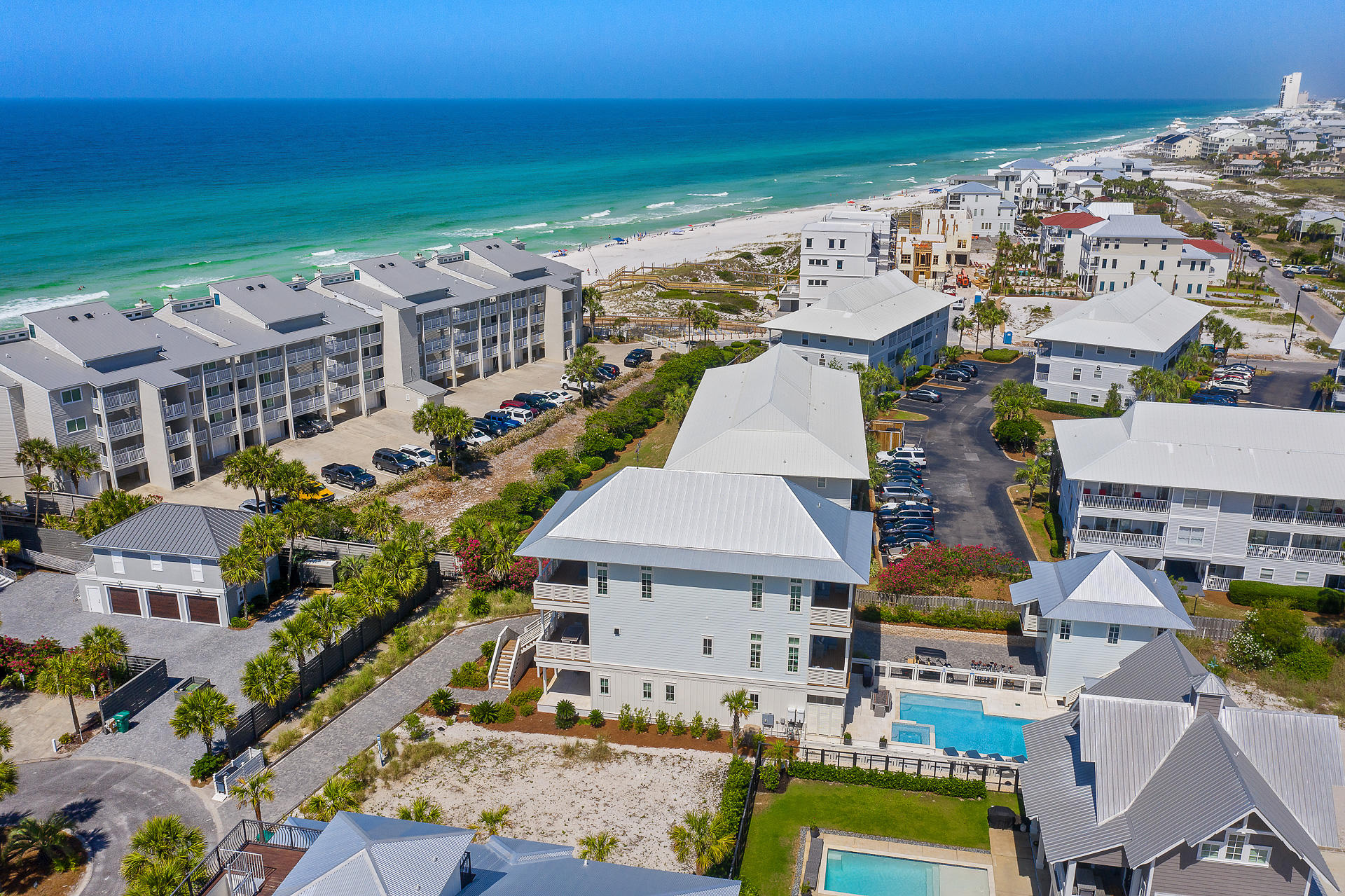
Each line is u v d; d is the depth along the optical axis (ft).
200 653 201.16
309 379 324.39
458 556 229.66
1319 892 130.11
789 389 262.26
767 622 166.71
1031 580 192.44
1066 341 355.36
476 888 109.60
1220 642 201.26
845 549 166.81
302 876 105.29
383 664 196.44
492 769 164.66
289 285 343.05
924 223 636.48
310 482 258.98
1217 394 362.53
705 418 257.55
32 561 240.94
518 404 363.15
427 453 310.04
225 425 296.10
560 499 187.93
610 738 173.58
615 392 391.24
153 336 289.94
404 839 109.50
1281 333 472.03
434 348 371.15
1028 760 141.08
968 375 404.36
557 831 148.36
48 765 164.86
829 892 134.62
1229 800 112.06
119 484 277.44
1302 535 219.00
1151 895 117.70
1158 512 223.51
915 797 157.07
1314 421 226.99
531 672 195.31
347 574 228.02
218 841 145.48
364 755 166.20
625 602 171.42
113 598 217.97
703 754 168.66
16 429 259.19
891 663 189.26
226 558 206.80
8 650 189.98
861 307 382.01
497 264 419.13
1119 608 175.52
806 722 172.55
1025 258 613.11
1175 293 548.72
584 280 628.28
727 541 166.81
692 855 141.69
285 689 173.58
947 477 296.92
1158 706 127.85
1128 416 237.66
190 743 171.63
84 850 144.66
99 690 183.93
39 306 493.36
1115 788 123.34
